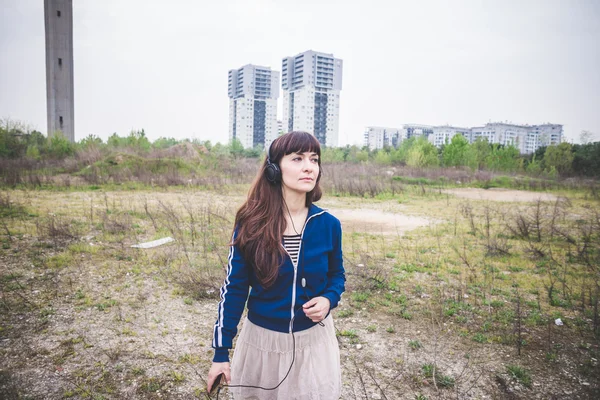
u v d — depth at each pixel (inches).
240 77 4808.1
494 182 873.5
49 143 1117.7
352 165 1166.3
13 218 348.8
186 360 132.4
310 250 59.8
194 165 909.8
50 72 1669.5
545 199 650.2
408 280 220.4
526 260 264.2
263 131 4896.7
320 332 63.1
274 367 61.0
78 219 353.1
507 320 169.3
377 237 332.2
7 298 178.2
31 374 121.2
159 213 393.1
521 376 126.0
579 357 139.1
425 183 867.4
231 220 363.6
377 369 130.0
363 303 187.5
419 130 5693.9
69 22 1686.8
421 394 116.1
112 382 118.4
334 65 4554.6
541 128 5433.1
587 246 287.3
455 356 139.5
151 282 205.5
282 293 59.4
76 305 174.7
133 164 789.9
